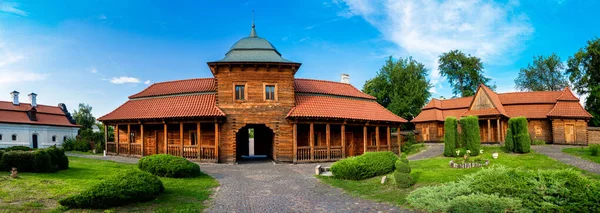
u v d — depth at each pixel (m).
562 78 56.88
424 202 10.30
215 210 10.45
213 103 25.52
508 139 25.83
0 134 40.31
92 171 15.90
